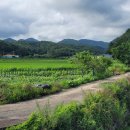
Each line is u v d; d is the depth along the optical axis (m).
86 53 42.03
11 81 33.81
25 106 17.27
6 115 14.48
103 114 14.09
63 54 170.50
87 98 14.55
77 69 53.50
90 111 13.41
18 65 68.75
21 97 19.48
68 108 12.17
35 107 16.89
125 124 16.23
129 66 65.12
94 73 39.31
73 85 28.05
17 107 16.88
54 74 47.03
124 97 18.38
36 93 21.06
